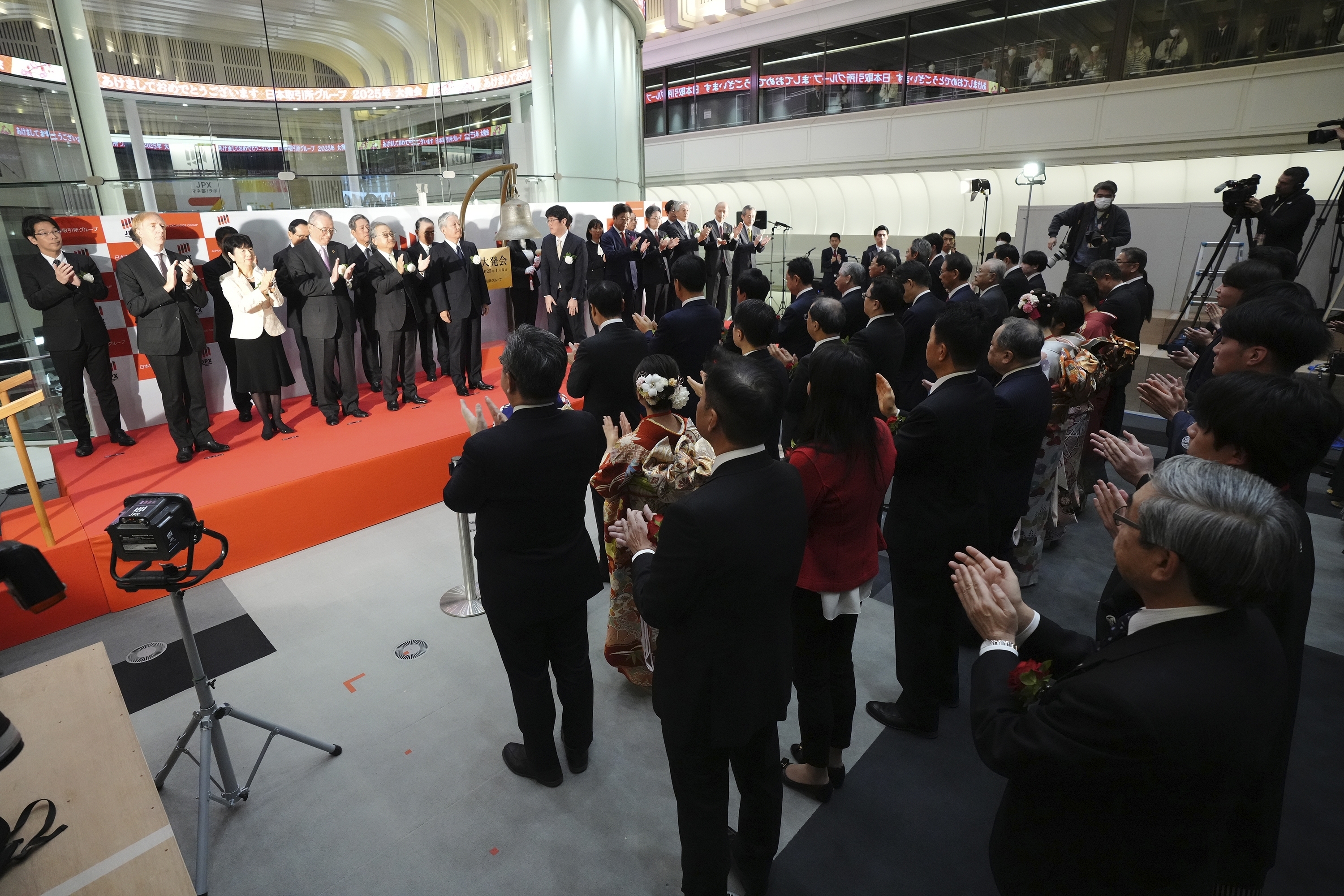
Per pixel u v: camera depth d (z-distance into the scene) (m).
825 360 2.01
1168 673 1.03
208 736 2.22
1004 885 1.29
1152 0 10.27
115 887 1.38
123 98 5.57
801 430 2.12
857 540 2.14
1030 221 8.66
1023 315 4.34
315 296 4.96
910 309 4.54
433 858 2.21
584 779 2.53
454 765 2.60
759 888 2.03
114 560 2.03
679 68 15.51
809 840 2.25
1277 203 5.64
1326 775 2.48
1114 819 1.10
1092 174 11.85
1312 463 1.45
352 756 2.64
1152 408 2.50
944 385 2.42
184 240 5.08
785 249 15.66
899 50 12.76
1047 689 1.26
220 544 3.89
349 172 7.12
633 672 2.93
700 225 16.64
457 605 3.64
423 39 7.23
